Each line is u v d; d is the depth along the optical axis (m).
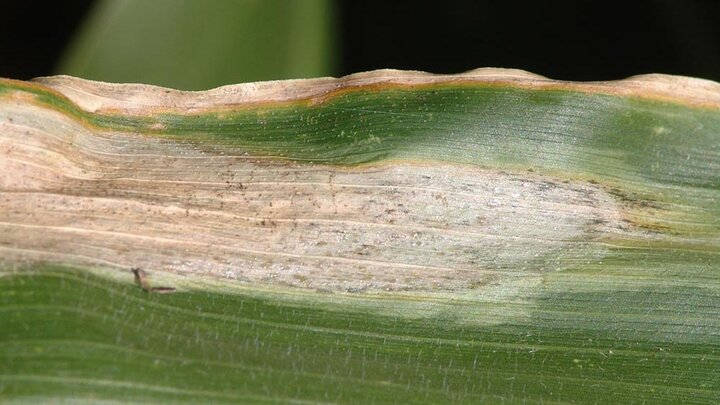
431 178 0.24
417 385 0.22
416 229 0.23
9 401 0.21
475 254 0.23
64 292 0.22
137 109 0.24
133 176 0.23
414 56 0.25
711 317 0.23
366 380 0.22
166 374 0.21
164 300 0.22
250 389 0.22
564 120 0.24
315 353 0.22
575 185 0.24
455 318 0.23
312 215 0.23
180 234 0.23
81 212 0.23
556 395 0.23
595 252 0.24
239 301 0.23
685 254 0.24
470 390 0.23
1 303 0.22
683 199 0.24
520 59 0.25
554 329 0.23
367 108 0.24
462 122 0.24
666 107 0.24
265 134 0.24
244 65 0.25
